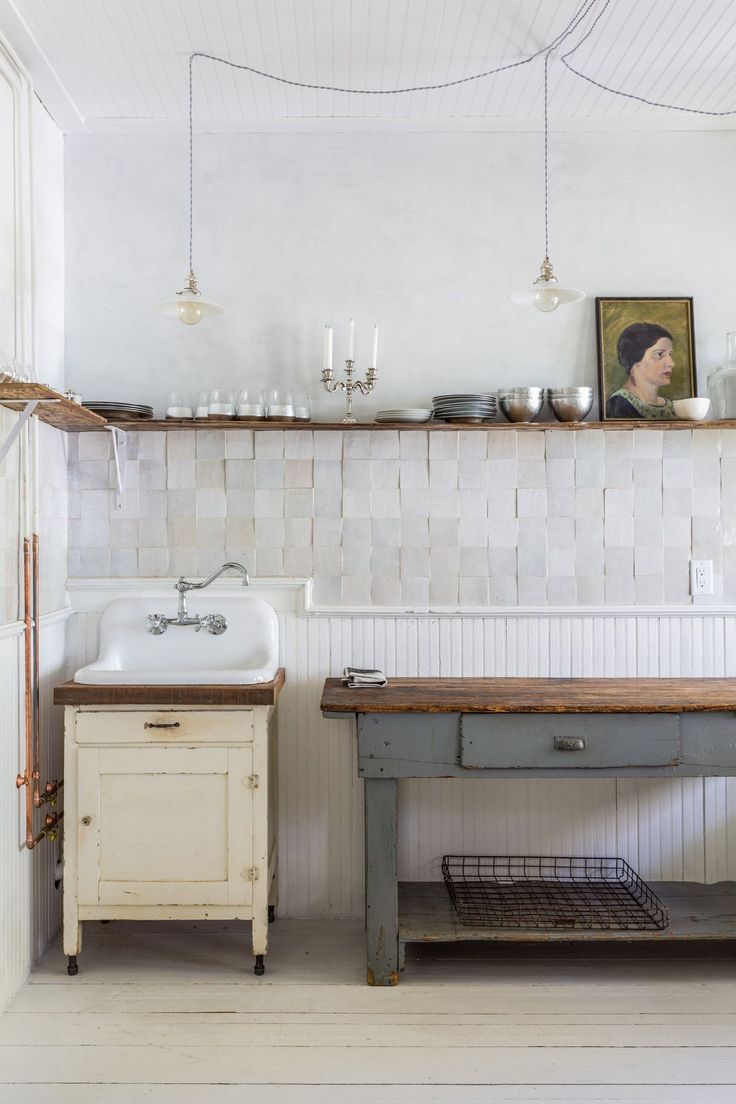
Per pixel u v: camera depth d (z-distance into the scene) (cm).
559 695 265
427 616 306
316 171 311
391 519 307
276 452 307
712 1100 202
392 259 312
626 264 312
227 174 310
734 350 304
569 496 307
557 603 307
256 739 258
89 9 243
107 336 310
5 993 243
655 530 308
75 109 297
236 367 312
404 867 307
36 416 269
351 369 296
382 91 290
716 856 307
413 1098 202
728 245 312
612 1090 205
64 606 304
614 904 278
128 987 253
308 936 290
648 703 250
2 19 247
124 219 310
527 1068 213
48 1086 205
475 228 311
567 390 296
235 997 247
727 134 309
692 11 246
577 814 308
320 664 307
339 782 307
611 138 310
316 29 254
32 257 278
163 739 258
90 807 259
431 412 301
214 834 259
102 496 307
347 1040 225
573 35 258
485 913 269
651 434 307
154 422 292
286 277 311
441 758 251
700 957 275
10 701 251
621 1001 246
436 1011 240
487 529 307
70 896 259
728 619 307
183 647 301
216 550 307
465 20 251
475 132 310
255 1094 203
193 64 273
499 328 312
